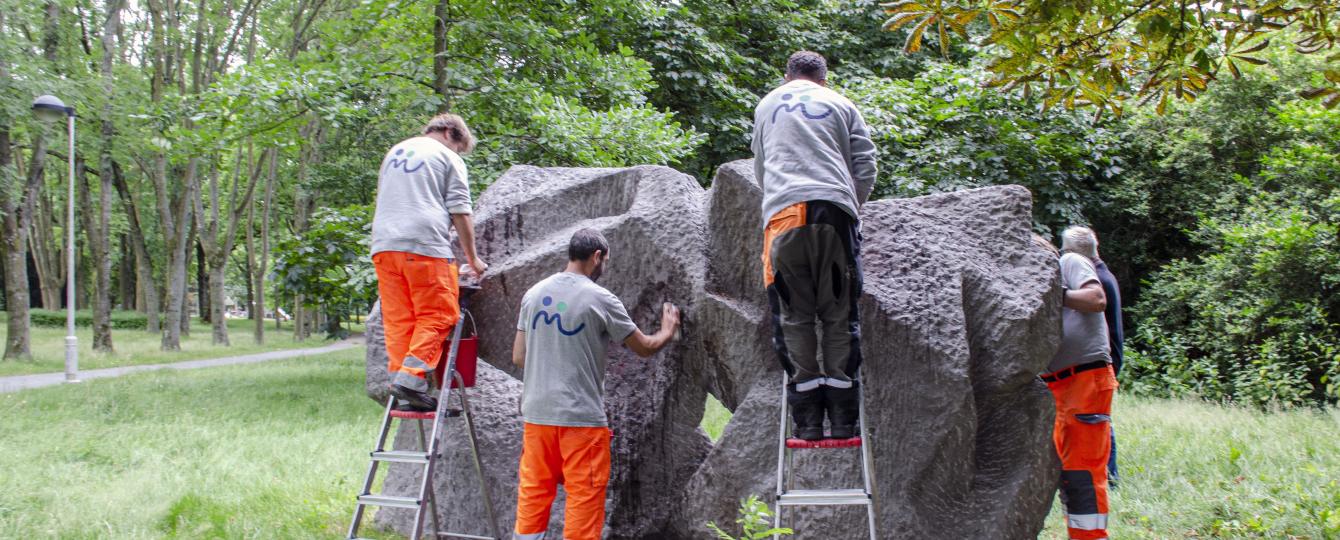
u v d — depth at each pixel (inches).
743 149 611.2
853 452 167.2
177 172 1029.8
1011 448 173.2
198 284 2034.9
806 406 148.3
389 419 173.6
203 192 1417.3
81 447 318.7
